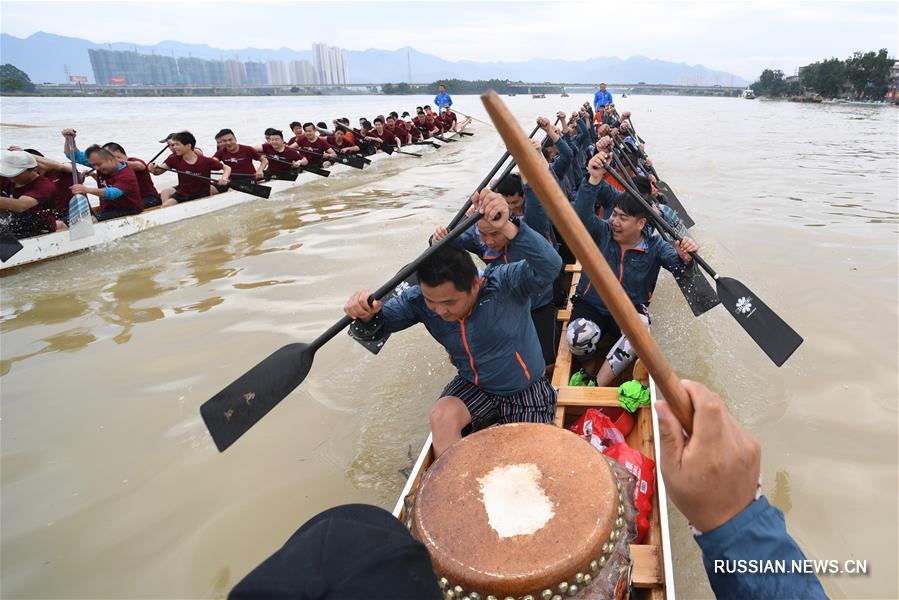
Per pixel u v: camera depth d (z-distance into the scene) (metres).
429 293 2.37
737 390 3.64
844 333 4.28
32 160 6.30
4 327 4.75
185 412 3.56
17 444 3.29
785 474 2.94
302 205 8.99
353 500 2.88
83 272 6.03
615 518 1.58
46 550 2.60
